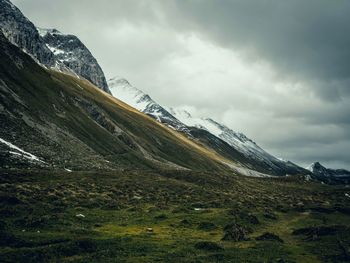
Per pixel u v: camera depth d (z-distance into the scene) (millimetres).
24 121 138000
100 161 148875
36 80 188000
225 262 41625
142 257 40938
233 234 53969
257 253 46500
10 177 84688
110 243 44906
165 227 58312
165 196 90500
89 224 56000
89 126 190125
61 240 44125
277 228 64438
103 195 81812
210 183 131875
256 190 131625
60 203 66938
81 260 38406
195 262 40406
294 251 49562
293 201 100938
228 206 80438
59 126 160000
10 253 38156
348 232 58938
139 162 185250
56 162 120750
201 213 69562
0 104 135125
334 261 46375
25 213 55438
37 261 37625
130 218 62875
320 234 58281
